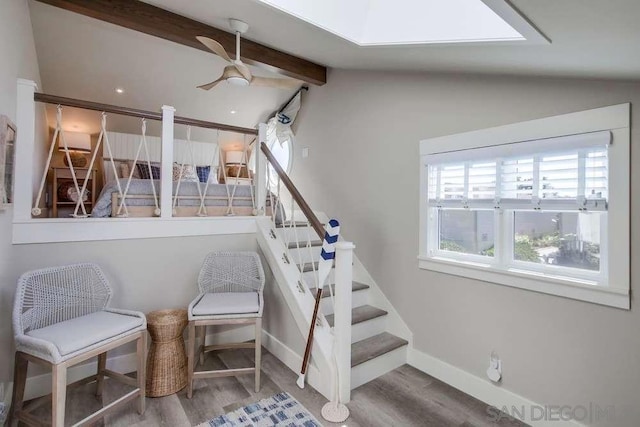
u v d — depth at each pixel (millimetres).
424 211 2697
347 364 2205
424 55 2090
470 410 2170
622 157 1657
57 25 3441
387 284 3035
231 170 6035
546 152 1949
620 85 1658
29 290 1929
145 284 2551
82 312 2154
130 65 4176
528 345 2043
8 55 1987
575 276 1875
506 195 2172
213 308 2236
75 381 2338
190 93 4828
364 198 3369
